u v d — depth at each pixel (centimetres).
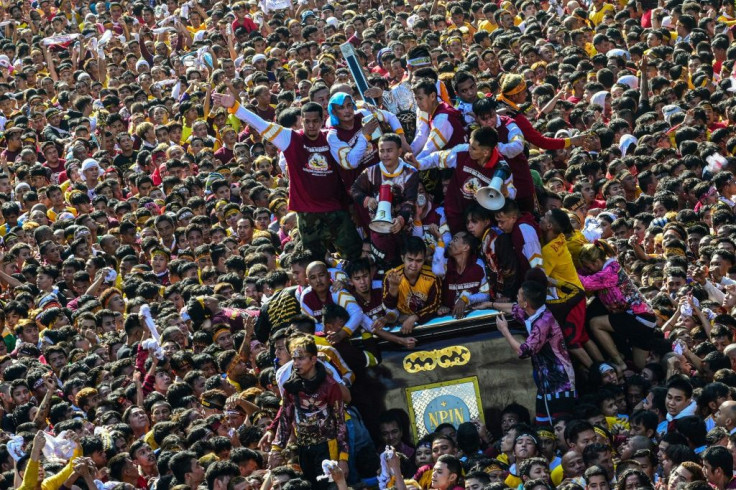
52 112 3681
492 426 1775
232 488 1617
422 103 1850
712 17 3553
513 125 1836
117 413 1947
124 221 2819
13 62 4534
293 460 1734
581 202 2427
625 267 2262
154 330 2155
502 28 4025
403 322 1792
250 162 3131
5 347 2350
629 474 1499
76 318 2423
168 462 1725
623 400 1795
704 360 1855
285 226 2672
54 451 1780
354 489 1711
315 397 1666
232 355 2005
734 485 1540
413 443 1772
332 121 1842
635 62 3450
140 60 4275
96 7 4884
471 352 1783
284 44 3981
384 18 4234
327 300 1828
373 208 1794
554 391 1753
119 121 3575
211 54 3969
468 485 1569
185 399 1950
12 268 2742
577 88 3259
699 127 2764
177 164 3169
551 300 1809
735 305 2034
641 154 2722
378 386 1781
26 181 3266
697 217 2303
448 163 1820
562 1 4156
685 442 1628
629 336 1861
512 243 1798
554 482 1645
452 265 1817
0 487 1755
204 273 2539
